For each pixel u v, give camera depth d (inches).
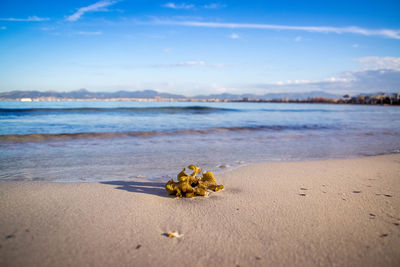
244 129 527.8
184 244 81.3
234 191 140.9
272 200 125.8
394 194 135.9
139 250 77.2
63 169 193.9
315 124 724.7
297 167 204.5
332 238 86.5
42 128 486.6
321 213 108.7
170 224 96.5
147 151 276.2
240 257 74.2
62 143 320.5
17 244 78.7
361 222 99.6
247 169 196.1
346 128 611.5
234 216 105.1
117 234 87.4
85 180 164.4
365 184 156.1
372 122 874.1
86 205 115.0
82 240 82.5
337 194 135.6
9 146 291.0
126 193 134.8
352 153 287.0
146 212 108.3
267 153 277.4
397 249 79.7
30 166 201.2
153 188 146.5
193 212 109.1
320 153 283.4
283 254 76.2
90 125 560.4
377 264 71.6
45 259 71.2
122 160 229.8
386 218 103.5
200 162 225.8
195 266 69.4
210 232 90.1
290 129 559.8
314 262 72.2
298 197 130.6
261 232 90.4
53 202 118.0
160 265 69.6
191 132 457.7
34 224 93.5
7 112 910.4
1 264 67.9
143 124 605.6
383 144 360.2
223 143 343.9
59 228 90.8
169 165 212.5
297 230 92.3
